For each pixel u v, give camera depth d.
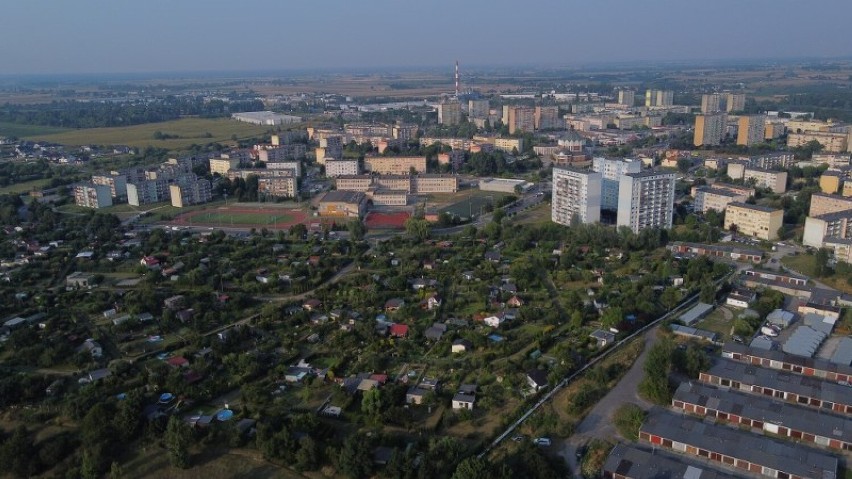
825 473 193.50
